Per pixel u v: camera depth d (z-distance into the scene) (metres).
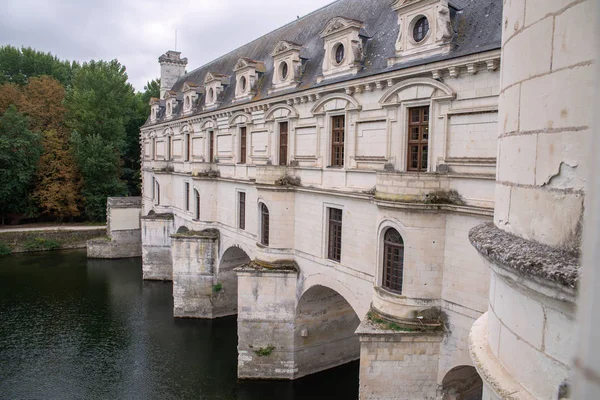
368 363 16.81
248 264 26.66
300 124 24.88
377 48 21.19
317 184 23.67
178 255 36.59
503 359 5.29
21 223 66.69
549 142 4.44
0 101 65.12
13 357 29.92
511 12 5.33
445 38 16.61
